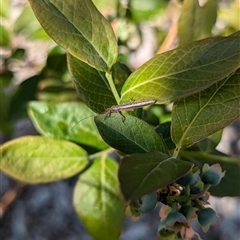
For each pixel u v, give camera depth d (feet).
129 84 0.32
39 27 0.59
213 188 0.40
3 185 1.11
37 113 0.43
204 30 0.44
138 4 0.63
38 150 0.41
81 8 0.31
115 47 0.32
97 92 0.34
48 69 0.63
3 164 0.40
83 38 0.31
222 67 0.29
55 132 0.43
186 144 0.32
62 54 0.61
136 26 0.68
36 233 1.11
